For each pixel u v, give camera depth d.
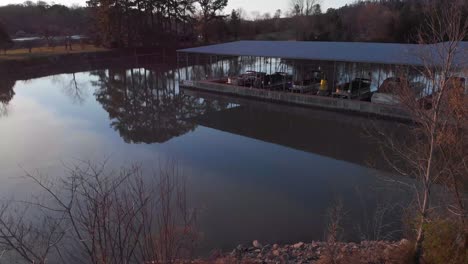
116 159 14.08
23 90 30.80
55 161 13.95
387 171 12.16
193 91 29.77
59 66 44.78
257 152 14.98
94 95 28.72
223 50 28.59
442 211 6.92
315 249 7.75
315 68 30.91
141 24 56.31
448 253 5.67
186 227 5.11
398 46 23.88
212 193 10.88
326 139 16.73
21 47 53.38
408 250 6.59
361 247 7.51
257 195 10.75
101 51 50.59
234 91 26.52
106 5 51.94
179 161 13.79
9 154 14.84
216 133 18.11
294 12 68.06
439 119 6.08
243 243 8.21
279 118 21.00
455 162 6.64
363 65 28.45
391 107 18.77
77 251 5.13
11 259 5.39
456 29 6.14
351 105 20.52
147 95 28.80
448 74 6.13
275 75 27.06
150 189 7.26
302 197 10.58
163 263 3.71
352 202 10.08
